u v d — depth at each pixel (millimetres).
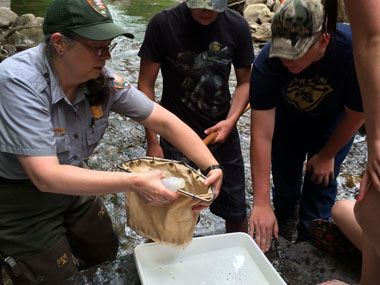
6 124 1348
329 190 2447
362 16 1066
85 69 1403
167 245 1438
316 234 1812
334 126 2328
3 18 7113
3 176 1559
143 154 3730
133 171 1510
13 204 1600
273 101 1981
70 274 1792
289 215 2893
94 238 1953
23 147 1339
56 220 1738
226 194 2412
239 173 2430
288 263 1742
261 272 1496
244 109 2375
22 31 6559
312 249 1821
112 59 5844
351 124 2055
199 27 2131
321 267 1730
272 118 2012
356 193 3311
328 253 1801
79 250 1983
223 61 2227
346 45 1840
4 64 1403
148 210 1441
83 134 1605
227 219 2457
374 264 1332
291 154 2520
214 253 1569
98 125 1631
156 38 2189
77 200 1830
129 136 3980
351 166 3637
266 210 1898
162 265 1510
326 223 1789
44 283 1728
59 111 1493
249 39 2270
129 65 5711
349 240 1753
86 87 1533
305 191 2514
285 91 2115
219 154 2361
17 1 9164
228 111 2391
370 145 1119
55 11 1342
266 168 1969
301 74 1952
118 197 3152
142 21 8109
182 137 1701
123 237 2814
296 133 2438
